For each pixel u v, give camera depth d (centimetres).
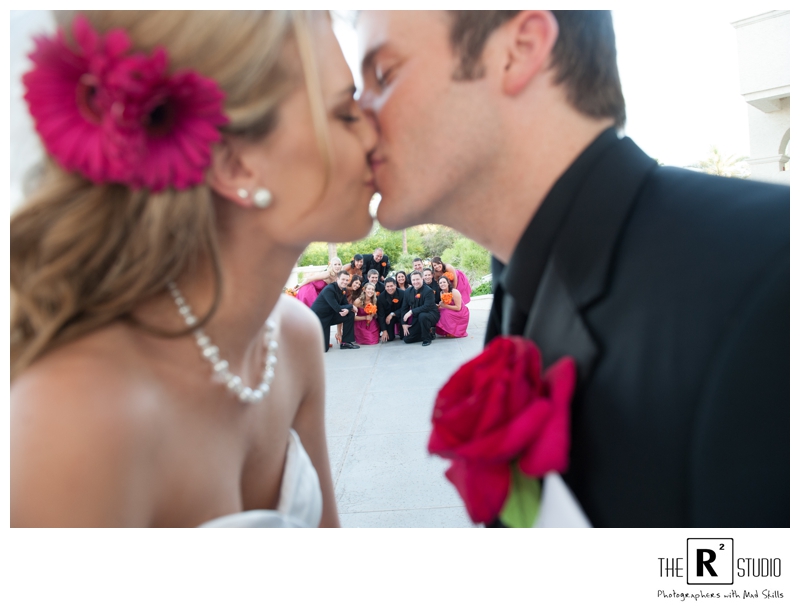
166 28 68
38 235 71
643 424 63
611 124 81
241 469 92
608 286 69
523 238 80
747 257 60
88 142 64
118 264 71
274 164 77
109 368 67
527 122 79
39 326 69
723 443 58
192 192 72
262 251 83
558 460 60
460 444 67
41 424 61
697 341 60
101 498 61
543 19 75
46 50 64
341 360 716
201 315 81
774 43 1013
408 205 87
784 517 58
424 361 665
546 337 74
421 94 80
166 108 68
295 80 76
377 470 346
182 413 76
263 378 96
